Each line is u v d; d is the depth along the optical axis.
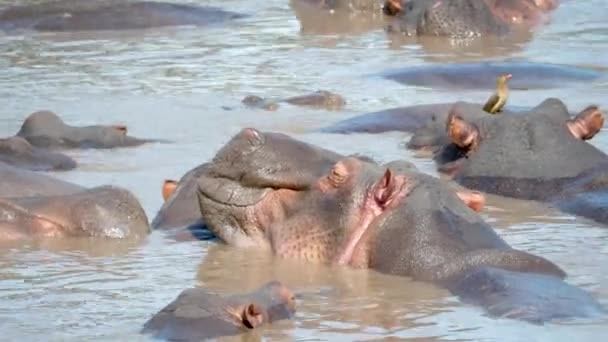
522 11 56.91
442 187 23.23
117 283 22.19
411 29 54.34
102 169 31.70
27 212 25.58
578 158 28.77
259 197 24.16
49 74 46.12
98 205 25.67
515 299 19.98
